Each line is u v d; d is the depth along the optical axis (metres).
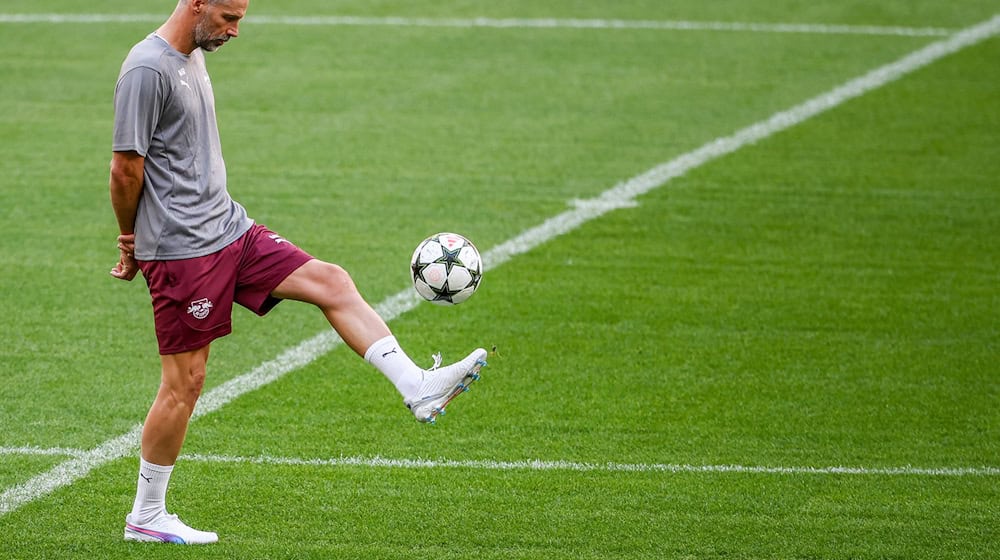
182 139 15.62
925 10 55.94
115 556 16.27
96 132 39.78
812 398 22.30
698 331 25.62
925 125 41.31
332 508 17.91
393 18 54.56
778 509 18.02
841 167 37.19
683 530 17.33
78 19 53.53
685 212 33.41
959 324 26.03
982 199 34.44
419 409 15.70
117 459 19.56
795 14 55.38
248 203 33.59
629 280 28.61
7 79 45.38
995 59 48.88
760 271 29.22
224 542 16.75
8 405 21.62
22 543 16.59
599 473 19.25
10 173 35.72
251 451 19.92
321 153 38.06
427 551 16.61
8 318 25.86
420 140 39.44
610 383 22.97
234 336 25.25
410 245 30.84
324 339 25.16
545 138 39.81
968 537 17.17
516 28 53.06
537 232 31.78
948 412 21.70
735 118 42.06
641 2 57.19
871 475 19.23
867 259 30.05
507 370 23.56
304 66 47.66
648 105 43.38
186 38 15.42
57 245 30.38
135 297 27.31
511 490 18.61
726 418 21.42
